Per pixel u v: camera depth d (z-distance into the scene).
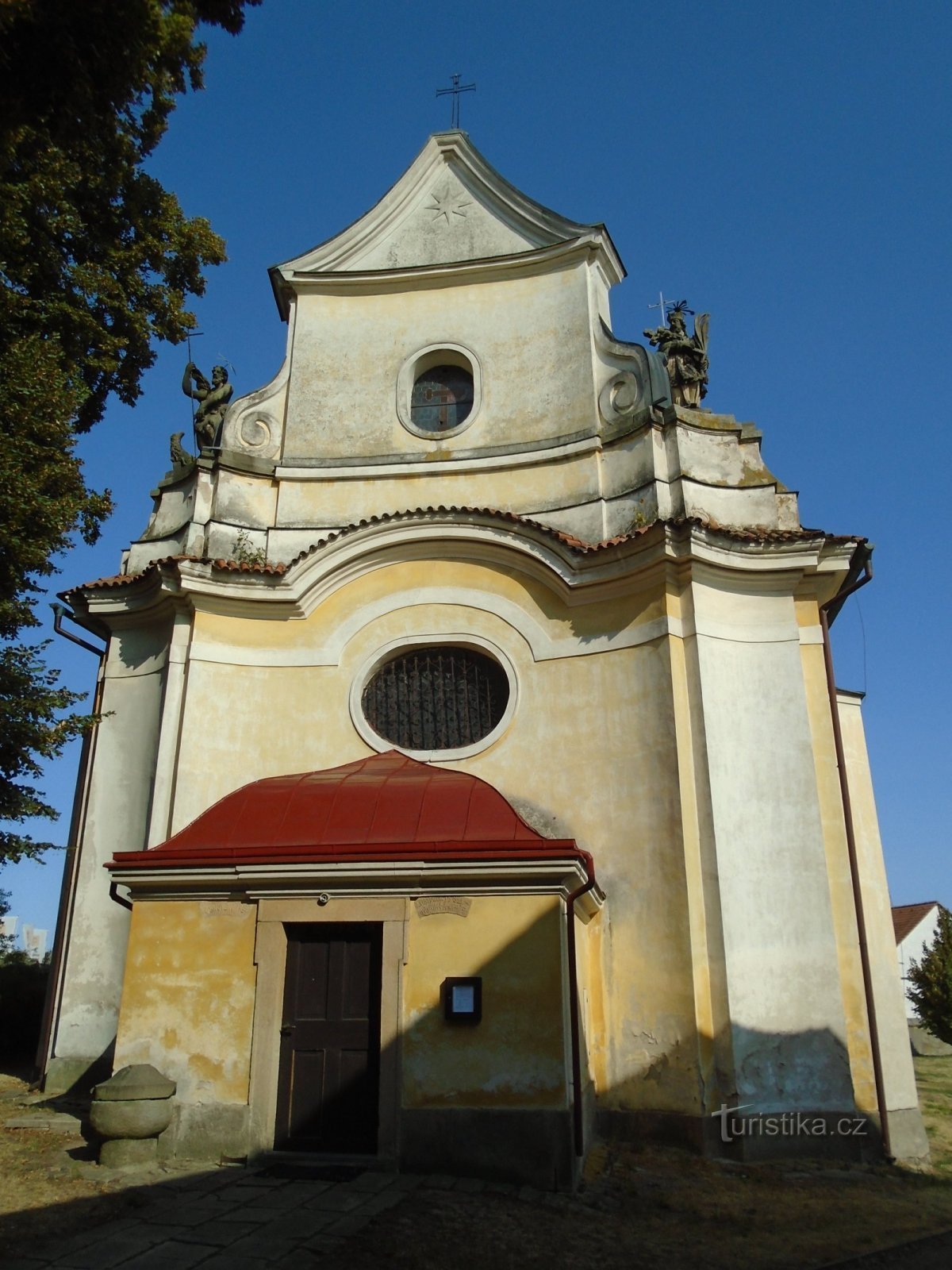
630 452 16.44
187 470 18.00
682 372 17.14
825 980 13.23
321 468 17.81
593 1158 11.53
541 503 16.94
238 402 18.27
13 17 7.35
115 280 16.58
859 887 13.77
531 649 15.54
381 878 11.02
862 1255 8.66
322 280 19.20
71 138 8.82
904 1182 11.61
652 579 14.95
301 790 12.74
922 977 23.42
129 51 8.38
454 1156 10.08
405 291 19.16
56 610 17.02
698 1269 8.07
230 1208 8.77
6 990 19.81
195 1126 10.56
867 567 15.48
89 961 15.12
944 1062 23.31
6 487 11.61
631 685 14.68
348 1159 10.35
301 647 16.25
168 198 17.61
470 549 16.22
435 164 20.30
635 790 14.13
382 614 16.27
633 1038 13.07
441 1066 10.41
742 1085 12.49
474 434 17.83
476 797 12.17
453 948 10.81
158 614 16.67
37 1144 11.06
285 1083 10.82
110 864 11.56
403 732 15.83
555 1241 8.43
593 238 18.28
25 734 12.56
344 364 18.70
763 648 14.93
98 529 13.38
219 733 15.62
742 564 14.94
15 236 13.89
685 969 12.99
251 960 11.12
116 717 16.48
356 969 11.15
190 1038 10.95
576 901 11.59
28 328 15.09
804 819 14.00
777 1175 11.53
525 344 18.27
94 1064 14.51
